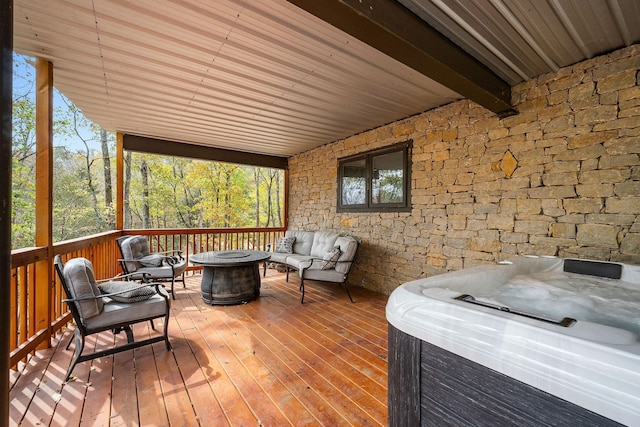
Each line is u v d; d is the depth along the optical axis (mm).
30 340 2264
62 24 2096
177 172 11914
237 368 2188
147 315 2350
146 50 2418
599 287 1988
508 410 836
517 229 2834
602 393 677
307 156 6062
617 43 2193
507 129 2926
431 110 3689
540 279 2193
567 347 762
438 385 1021
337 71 2734
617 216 2246
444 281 1648
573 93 2480
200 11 1945
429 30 1958
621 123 2238
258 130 4625
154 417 1650
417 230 3816
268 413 1691
